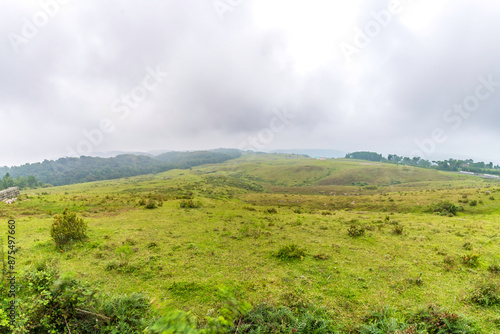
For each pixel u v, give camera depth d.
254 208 31.92
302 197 79.88
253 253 12.07
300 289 8.24
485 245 13.01
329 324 6.09
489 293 7.18
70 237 12.64
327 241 14.34
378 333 5.46
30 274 5.86
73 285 5.66
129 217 20.84
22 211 22.92
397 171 166.38
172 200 35.91
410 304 7.12
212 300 7.48
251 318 5.83
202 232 16.09
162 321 4.12
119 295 7.06
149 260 10.46
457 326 5.52
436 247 12.84
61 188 139.25
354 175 168.62
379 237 15.27
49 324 4.88
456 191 56.59
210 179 153.00
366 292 8.06
